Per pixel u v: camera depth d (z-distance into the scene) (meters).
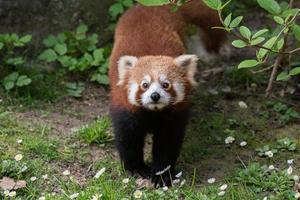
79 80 10.62
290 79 10.48
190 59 8.33
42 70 10.60
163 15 9.48
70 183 7.98
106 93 10.38
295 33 7.34
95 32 11.29
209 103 10.17
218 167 8.55
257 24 12.23
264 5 7.34
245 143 8.83
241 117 9.80
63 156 8.60
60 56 10.65
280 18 7.28
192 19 10.13
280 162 8.59
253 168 8.18
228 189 7.88
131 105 8.09
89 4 11.18
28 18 10.84
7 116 9.45
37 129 9.23
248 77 10.64
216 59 11.13
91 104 10.09
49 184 8.00
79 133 9.10
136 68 8.12
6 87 9.89
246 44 7.18
